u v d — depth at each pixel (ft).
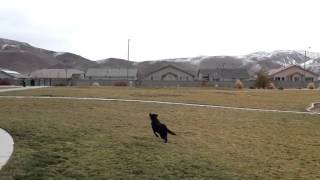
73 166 37.65
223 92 180.86
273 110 112.47
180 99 133.49
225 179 39.91
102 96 134.51
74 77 386.32
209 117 91.35
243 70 411.34
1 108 85.92
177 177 38.32
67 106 96.63
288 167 49.37
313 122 91.30
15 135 48.62
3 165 34.60
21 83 283.38
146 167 40.16
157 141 54.90
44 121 63.05
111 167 38.81
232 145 60.03
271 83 284.20
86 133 54.90
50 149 42.80
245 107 117.70
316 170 49.03
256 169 46.44
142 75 410.72
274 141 66.69
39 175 33.68
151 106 108.27
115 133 57.62
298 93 183.42
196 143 58.03
